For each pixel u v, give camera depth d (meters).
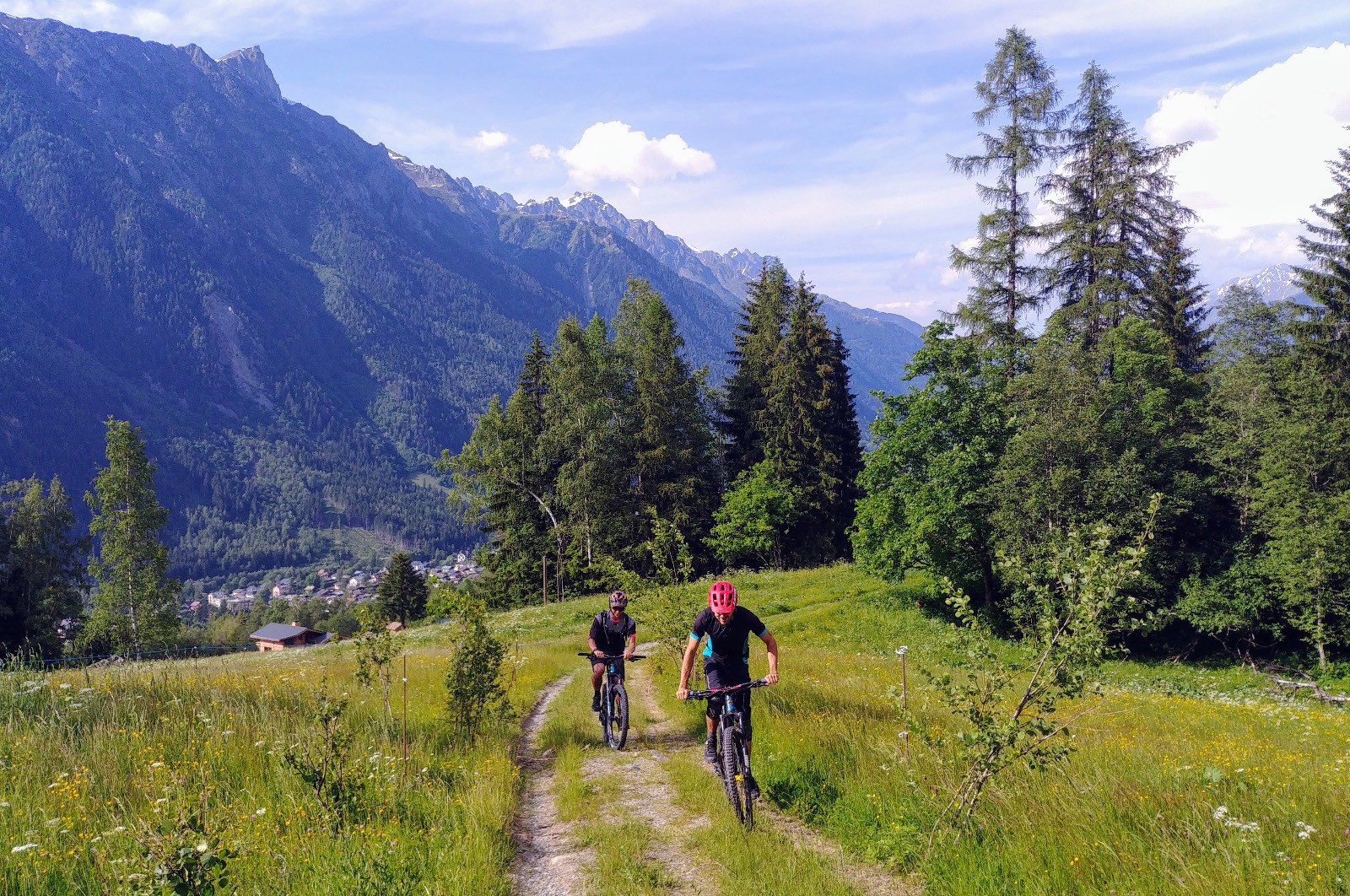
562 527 50.44
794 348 52.34
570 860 5.41
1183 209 34.62
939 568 30.84
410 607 79.50
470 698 9.38
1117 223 34.81
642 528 51.00
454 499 51.56
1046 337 31.17
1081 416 29.08
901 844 5.10
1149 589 29.64
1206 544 32.88
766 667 15.42
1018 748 5.20
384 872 4.65
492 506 51.84
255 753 7.39
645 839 5.74
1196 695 23.33
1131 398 32.03
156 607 46.00
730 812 6.07
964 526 29.92
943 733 5.80
